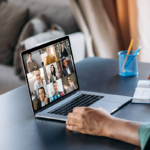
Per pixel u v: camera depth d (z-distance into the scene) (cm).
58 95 100
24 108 98
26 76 88
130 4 222
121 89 108
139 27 223
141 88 105
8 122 88
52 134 78
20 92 115
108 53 250
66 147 71
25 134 79
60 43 103
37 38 213
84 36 242
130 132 71
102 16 239
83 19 240
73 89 107
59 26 257
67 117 86
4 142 76
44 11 269
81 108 82
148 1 216
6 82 229
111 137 74
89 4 234
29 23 231
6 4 282
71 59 107
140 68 132
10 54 252
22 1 291
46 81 96
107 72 130
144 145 67
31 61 91
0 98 110
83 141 73
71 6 238
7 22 261
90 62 149
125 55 120
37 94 92
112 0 242
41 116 89
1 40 258
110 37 247
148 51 228
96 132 75
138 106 92
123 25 246
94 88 111
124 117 84
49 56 98
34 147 72
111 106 91
